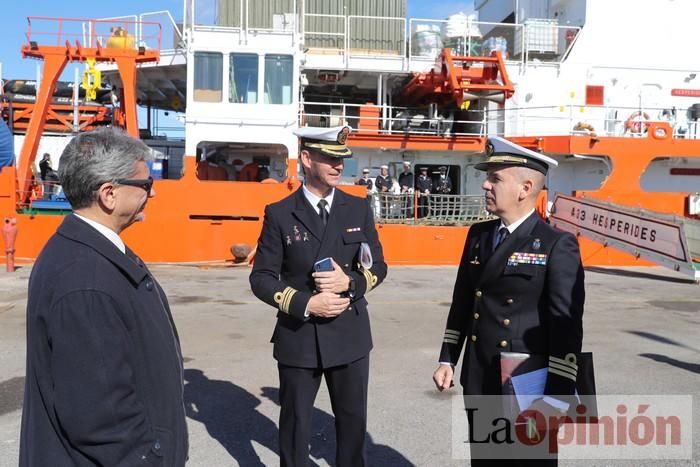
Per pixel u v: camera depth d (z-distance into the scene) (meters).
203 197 13.35
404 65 14.84
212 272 12.45
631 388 5.43
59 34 13.30
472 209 14.30
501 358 2.58
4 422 4.43
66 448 1.78
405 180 14.36
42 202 13.23
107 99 17.86
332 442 4.25
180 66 14.66
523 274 2.61
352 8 15.49
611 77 15.47
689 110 15.43
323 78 15.27
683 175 15.38
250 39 13.37
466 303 2.96
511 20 19.69
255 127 13.46
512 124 15.26
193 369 5.90
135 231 13.21
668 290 11.30
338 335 3.19
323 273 3.04
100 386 1.72
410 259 14.09
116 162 1.93
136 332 1.88
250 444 4.17
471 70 13.38
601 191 14.26
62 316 1.73
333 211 3.32
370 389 5.36
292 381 3.24
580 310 2.50
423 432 4.38
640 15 15.56
